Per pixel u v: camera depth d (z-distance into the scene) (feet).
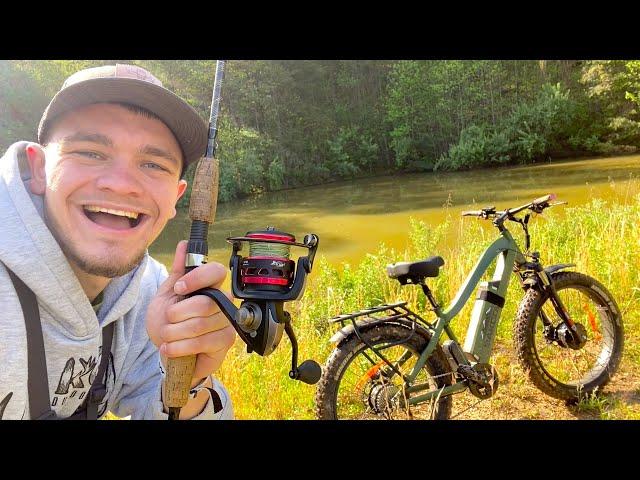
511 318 5.98
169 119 1.71
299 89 45.60
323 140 42.22
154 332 1.66
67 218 1.66
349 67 48.11
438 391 3.92
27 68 30.48
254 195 35.06
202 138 1.82
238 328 1.51
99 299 1.95
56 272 1.70
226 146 35.45
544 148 38.75
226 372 4.74
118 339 2.03
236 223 23.49
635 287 6.02
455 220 16.74
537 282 4.49
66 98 1.62
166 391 1.67
